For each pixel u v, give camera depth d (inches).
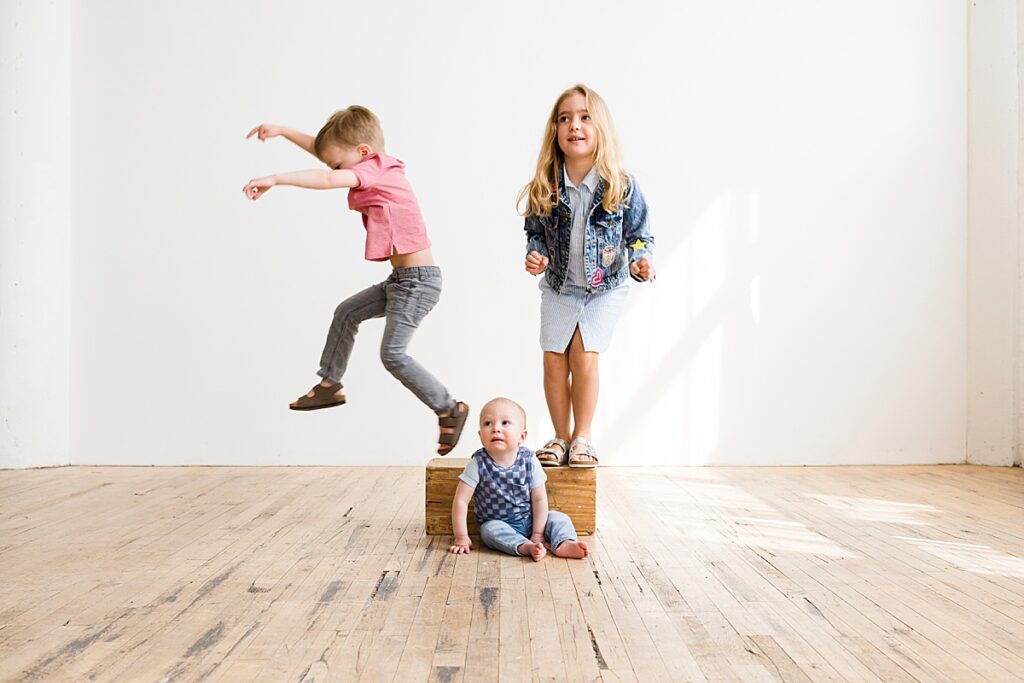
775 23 168.7
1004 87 167.2
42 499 131.6
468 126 168.7
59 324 166.2
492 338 167.6
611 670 63.7
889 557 97.3
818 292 169.5
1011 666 64.5
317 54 168.2
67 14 167.3
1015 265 167.0
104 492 137.9
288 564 93.6
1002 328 168.1
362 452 167.6
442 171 168.2
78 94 167.6
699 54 169.5
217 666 64.1
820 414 169.3
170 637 70.3
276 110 168.1
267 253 167.6
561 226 114.2
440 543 103.9
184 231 167.3
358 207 132.4
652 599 81.3
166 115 167.6
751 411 168.7
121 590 83.6
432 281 132.6
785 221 169.3
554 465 110.2
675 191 168.7
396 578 88.2
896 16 169.0
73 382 167.6
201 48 167.8
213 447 167.9
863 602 80.3
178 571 90.5
